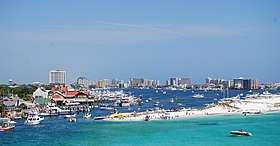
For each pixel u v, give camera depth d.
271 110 190.25
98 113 197.38
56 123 149.25
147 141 102.12
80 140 105.38
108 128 130.62
